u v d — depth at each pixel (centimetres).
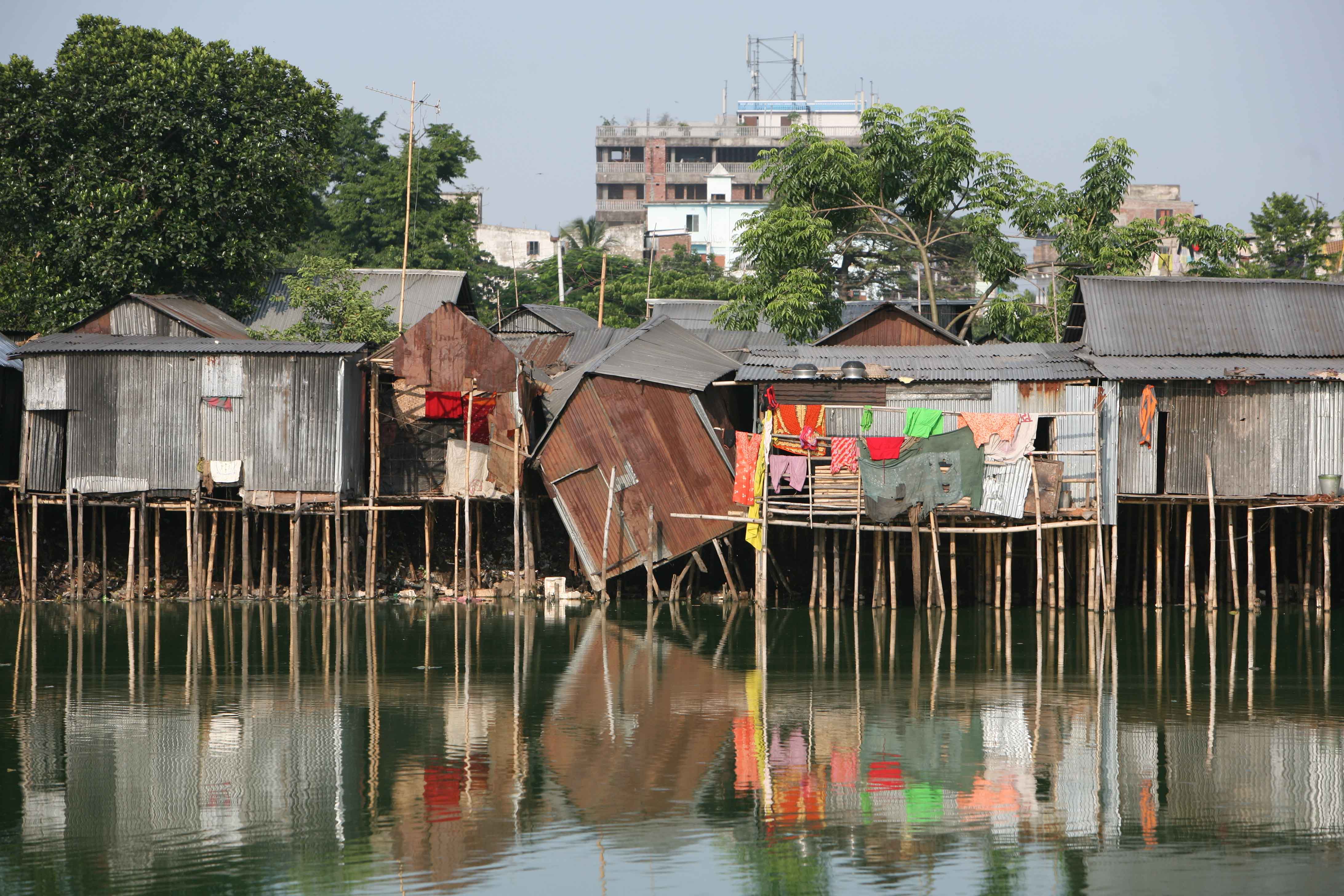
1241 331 5316
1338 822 2564
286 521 5603
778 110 18000
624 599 5459
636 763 2942
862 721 3312
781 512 5041
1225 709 3441
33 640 4378
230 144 6581
